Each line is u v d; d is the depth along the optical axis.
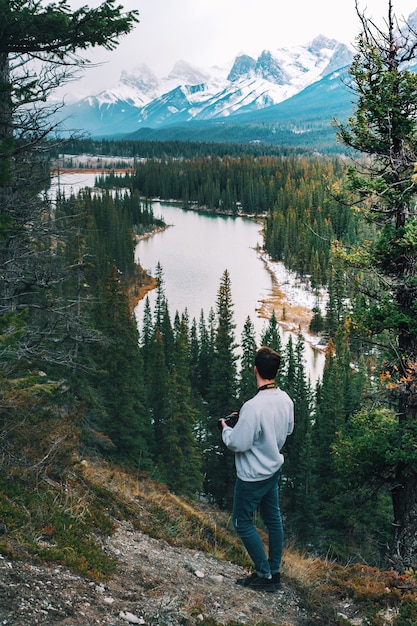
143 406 35.16
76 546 5.60
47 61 9.46
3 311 11.02
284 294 120.06
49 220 11.55
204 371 71.88
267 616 5.32
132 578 5.52
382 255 11.42
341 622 5.43
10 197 10.39
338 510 14.75
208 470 40.44
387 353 11.80
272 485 5.45
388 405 12.51
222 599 5.52
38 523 5.73
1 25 8.27
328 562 7.33
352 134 11.59
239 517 5.54
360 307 11.78
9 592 4.42
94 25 8.63
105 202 144.00
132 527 7.23
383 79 10.77
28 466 6.91
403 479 11.24
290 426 5.41
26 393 7.75
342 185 11.65
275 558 5.82
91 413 22.02
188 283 127.12
